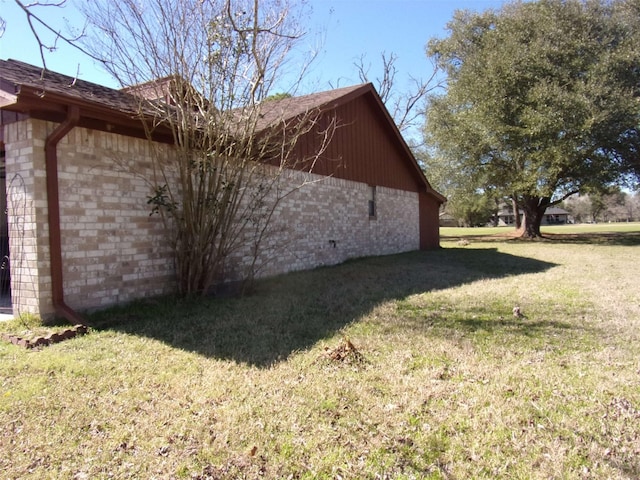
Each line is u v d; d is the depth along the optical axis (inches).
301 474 91.7
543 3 783.7
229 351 166.1
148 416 115.0
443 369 147.9
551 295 281.0
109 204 223.6
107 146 222.7
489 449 100.3
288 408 119.1
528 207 916.0
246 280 284.7
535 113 689.0
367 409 119.0
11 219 200.5
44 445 101.8
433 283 331.6
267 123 307.9
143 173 241.9
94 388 132.4
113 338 180.9
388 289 301.6
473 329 199.3
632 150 743.7
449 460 96.3
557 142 684.7
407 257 521.0
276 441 103.3
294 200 376.5
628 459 96.6
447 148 844.6
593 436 105.7
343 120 457.4
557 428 109.4
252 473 91.9
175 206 245.8
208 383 135.5
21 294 199.2
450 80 909.8
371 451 99.3
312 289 297.7
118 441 103.2
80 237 209.8
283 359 157.6
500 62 731.4
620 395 128.5
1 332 181.5
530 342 179.5
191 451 99.0
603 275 371.6
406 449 100.1
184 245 252.1
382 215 547.2
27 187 193.6
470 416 115.3
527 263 470.0
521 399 125.4
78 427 109.7
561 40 728.3
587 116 664.4
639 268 419.8
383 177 548.7
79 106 193.8
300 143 383.2
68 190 204.4
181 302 241.9
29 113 189.5
